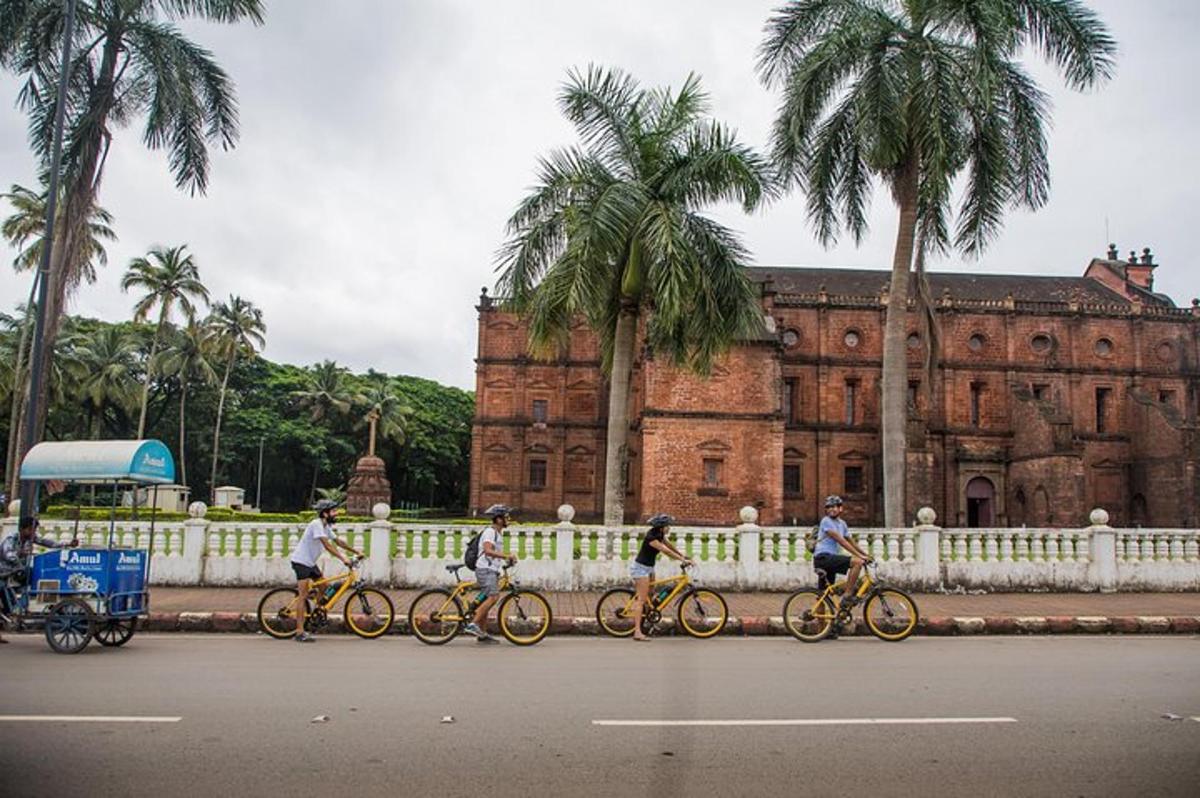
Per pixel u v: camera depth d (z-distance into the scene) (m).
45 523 17.12
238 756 6.27
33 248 43.59
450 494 83.25
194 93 24.50
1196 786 5.79
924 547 17.78
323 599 12.66
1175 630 14.21
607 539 17.41
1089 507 52.44
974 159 20.94
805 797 5.54
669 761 6.28
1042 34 20.55
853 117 21.20
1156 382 53.88
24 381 40.09
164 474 12.47
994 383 53.12
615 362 20.48
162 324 56.47
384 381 82.19
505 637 12.74
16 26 22.53
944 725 7.36
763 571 17.38
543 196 20.22
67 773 5.84
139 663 10.20
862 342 53.62
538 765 6.14
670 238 18.09
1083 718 7.65
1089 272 61.75
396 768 6.04
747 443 40.59
